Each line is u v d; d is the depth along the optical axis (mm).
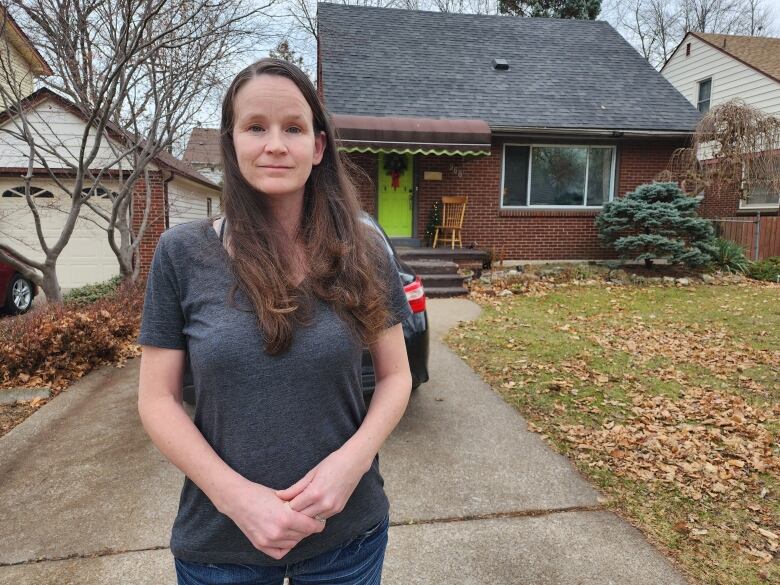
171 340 1021
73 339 4762
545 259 11211
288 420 982
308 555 1060
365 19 12812
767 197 13453
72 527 2494
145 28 5438
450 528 2516
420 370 3586
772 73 14586
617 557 2316
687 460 3215
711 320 7086
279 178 1040
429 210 10695
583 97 11461
